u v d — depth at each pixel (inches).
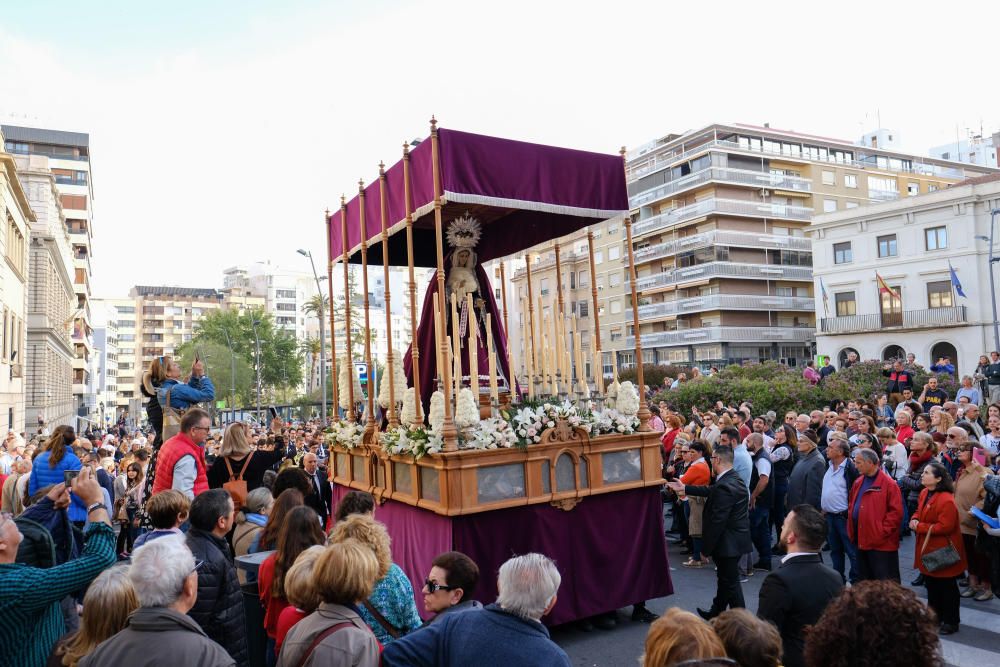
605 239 2090.3
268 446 446.9
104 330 3703.3
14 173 1050.1
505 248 352.5
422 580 237.3
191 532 155.3
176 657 101.6
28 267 1341.0
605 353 2078.0
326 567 122.2
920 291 1405.0
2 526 123.6
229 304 4429.1
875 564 249.6
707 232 1801.2
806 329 1862.7
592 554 245.3
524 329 332.8
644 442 263.6
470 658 112.5
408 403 252.2
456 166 232.4
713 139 1905.8
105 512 139.9
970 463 284.8
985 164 2662.4
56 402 1728.6
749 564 329.1
